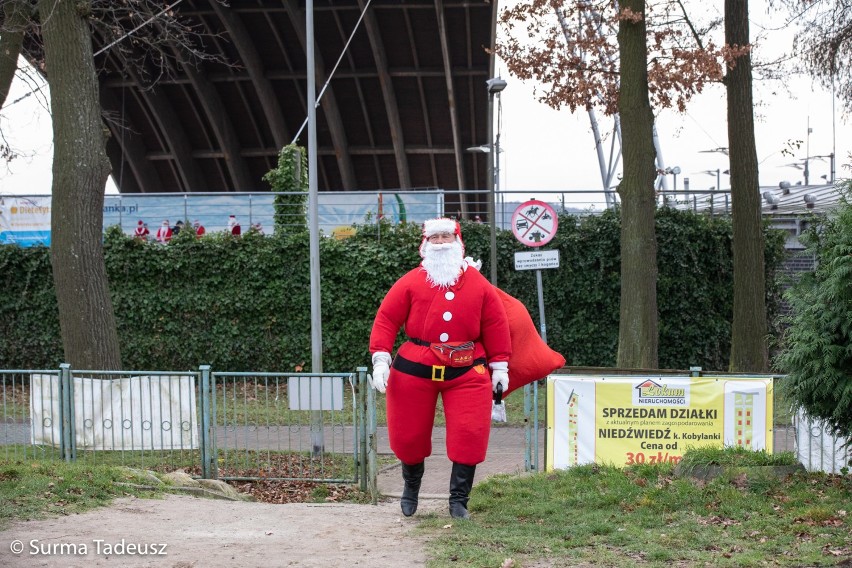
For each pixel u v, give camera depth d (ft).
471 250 68.08
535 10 54.75
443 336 23.21
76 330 44.29
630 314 49.67
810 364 24.41
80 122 44.50
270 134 160.86
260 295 67.62
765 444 29.99
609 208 68.49
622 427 30.35
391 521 23.85
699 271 67.62
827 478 26.37
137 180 164.96
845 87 61.21
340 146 157.17
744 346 57.82
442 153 161.89
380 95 151.23
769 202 84.58
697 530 21.56
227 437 35.60
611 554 19.54
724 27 57.00
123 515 24.25
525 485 28.07
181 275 68.03
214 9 131.13
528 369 25.53
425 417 23.47
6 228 69.00
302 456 35.86
